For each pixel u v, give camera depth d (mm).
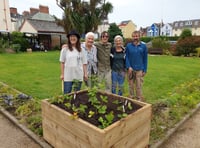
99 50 3791
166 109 3791
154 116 3396
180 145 2713
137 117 2229
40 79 6512
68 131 2211
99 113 2320
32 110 3650
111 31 17156
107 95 3008
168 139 2859
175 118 3418
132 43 3930
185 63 11477
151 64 10867
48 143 2650
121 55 3902
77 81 3109
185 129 3174
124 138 2082
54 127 2439
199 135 2979
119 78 3982
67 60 3254
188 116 3568
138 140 2336
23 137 2867
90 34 3535
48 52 18781
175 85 5926
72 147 2211
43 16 29031
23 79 6496
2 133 2975
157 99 4496
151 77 7109
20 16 36688
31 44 20609
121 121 2002
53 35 22891
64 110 2307
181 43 16688
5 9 20625
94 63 3703
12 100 3990
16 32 19250
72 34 3186
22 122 3211
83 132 1998
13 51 17500
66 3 10336
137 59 3947
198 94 4832
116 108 2498
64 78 3332
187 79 6867
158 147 2646
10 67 9039
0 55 14836
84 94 3068
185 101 4102
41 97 4531
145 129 2436
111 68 3988
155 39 19531
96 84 3301
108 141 1859
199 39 15836
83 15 10602
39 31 21062
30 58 13055
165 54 18000
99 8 10852
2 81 6191
